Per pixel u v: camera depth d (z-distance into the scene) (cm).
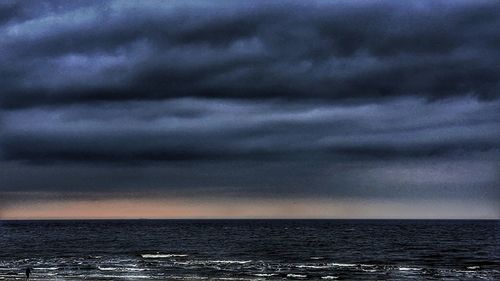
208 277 4847
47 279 4581
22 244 10488
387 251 8469
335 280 4759
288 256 7512
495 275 5181
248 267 5859
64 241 11569
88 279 4612
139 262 6438
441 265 6194
